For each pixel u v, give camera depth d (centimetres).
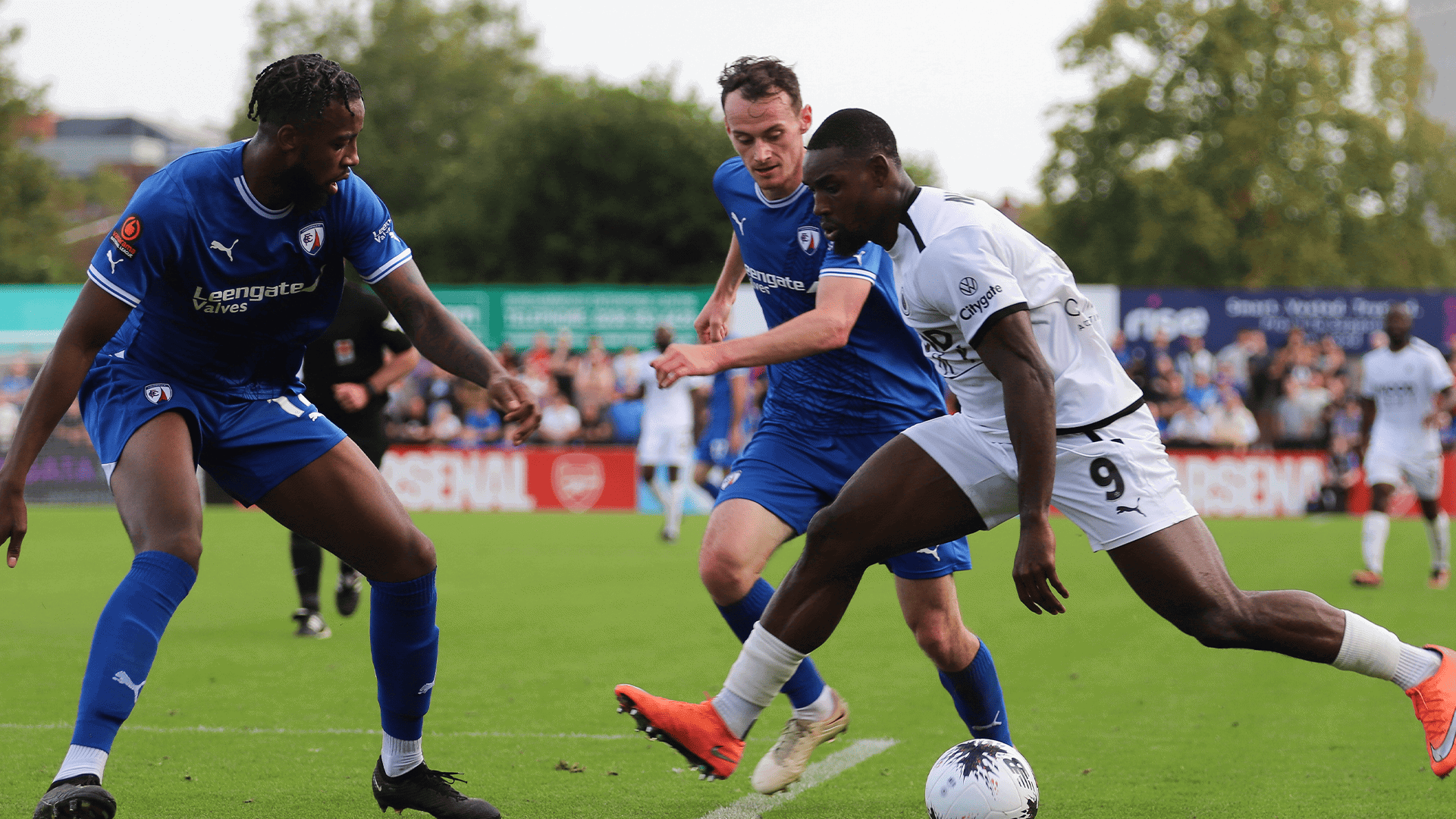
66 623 1972
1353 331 4241
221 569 2777
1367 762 1076
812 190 817
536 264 9506
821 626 853
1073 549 3225
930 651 972
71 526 3822
